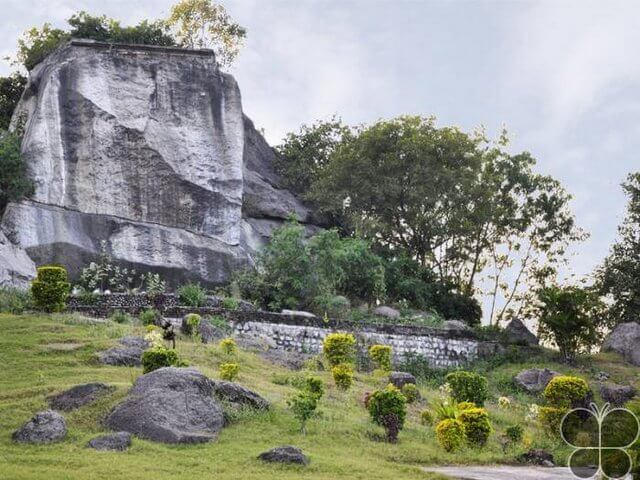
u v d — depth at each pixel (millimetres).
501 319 45281
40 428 16172
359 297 39938
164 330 24031
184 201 38344
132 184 37406
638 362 35406
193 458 15609
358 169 43562
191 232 38188
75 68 37906
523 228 44531
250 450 16500
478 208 43094
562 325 34500
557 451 21250
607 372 33438
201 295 33000
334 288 37531
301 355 28578
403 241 45281
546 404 28719
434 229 43375
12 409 17594
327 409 21109
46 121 36656
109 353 22219
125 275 35469
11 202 34719
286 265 36344
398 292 41375
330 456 16844
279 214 44062
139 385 17922
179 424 17109
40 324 25000
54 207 35656
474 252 45438
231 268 37938
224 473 14609
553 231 44844
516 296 45281
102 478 13594
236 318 30688
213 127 40375
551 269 45125
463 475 16594
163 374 18047
